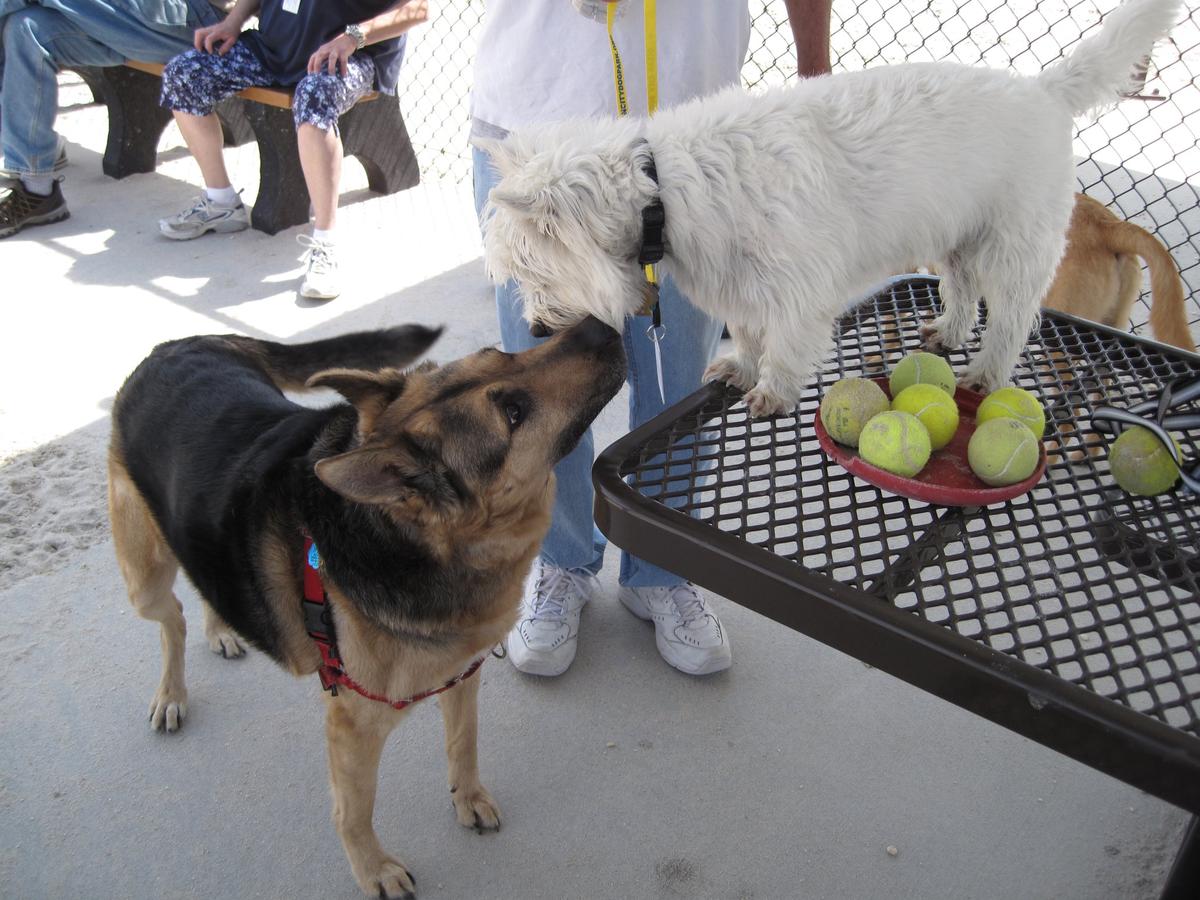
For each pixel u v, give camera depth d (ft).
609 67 7.67
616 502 4.91
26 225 18.30
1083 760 3.84
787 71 21.97
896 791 8.04
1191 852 4.98
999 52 23.56
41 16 17.42
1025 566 4.72
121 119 20.16
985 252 7.24
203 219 18.15
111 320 15.19
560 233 6.41
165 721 8.51
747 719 8.77
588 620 9.96
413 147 21.83
